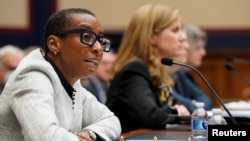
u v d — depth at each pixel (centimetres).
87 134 292
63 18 280
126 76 425
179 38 462
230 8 1018
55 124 258
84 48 277
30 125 253
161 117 399
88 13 285
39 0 1027
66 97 287
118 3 1038
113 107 423
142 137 312
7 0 1034
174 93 563
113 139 313
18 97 263
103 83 739
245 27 1015
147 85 423
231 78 1013
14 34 1032
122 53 463
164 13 461
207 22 1025
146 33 454
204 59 1023
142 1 1034
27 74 268
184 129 375
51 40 282
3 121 270
